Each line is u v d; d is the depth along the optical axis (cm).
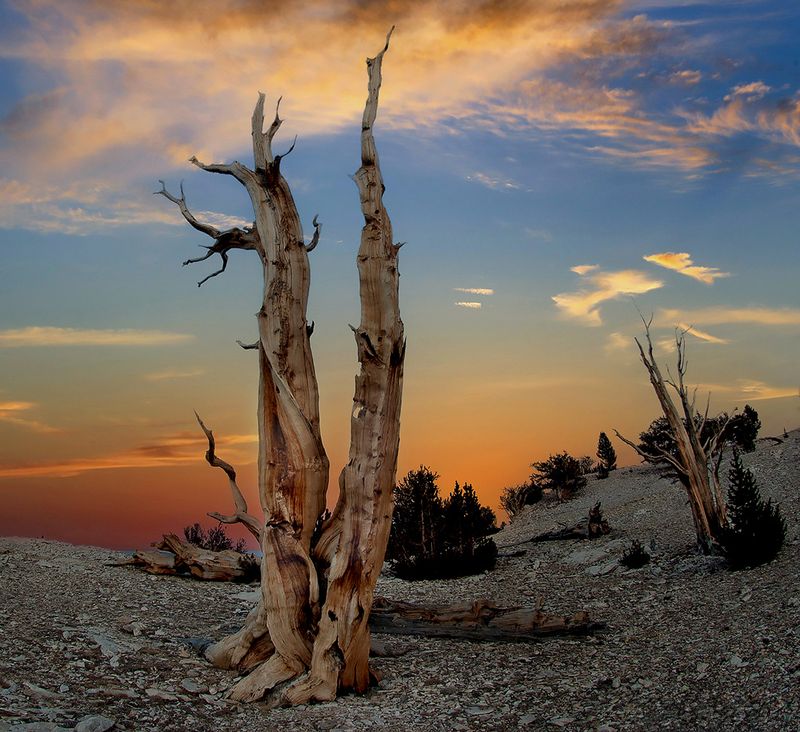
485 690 1049
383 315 1059
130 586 1614
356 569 1025
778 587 1367
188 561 1809
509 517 3500
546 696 1009
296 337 1130
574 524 2534
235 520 1256
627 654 1163
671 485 3061
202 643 1176
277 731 886
